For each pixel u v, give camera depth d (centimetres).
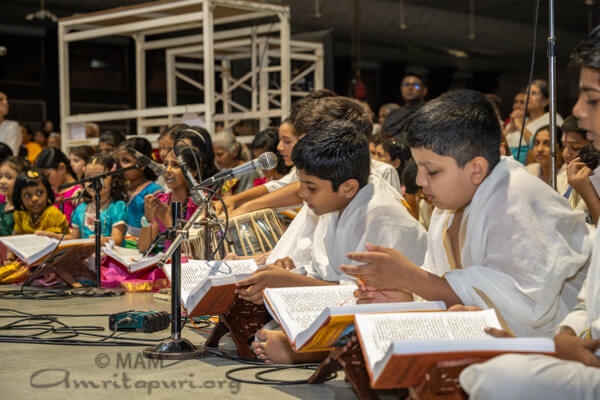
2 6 1136
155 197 439
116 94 1305
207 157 433
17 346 271
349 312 185
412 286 197
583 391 141
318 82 768
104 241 467
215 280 241
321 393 203
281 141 364
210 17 614
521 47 1396
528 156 511
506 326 195
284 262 274
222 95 736
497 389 143
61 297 423
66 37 749
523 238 194
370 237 240
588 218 295
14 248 462
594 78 172
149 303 396
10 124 753
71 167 611
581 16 1319
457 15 1312
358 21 1233
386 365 151
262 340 235
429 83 1465
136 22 709
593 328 171
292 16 1178
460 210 225
